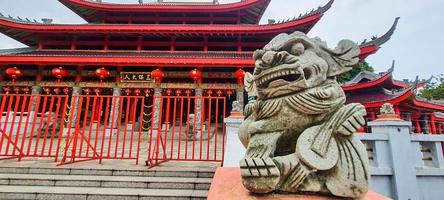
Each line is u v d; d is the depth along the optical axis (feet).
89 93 72.74
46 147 37.04
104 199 17.89
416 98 59.77
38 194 18.03
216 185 11.16
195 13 89.45
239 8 86.79
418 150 21.09
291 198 8.79
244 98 71.87
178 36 79.25
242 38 80.48
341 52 10.85
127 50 81.20
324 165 8.78
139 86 70.74
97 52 76.23
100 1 91.04
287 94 10.15
